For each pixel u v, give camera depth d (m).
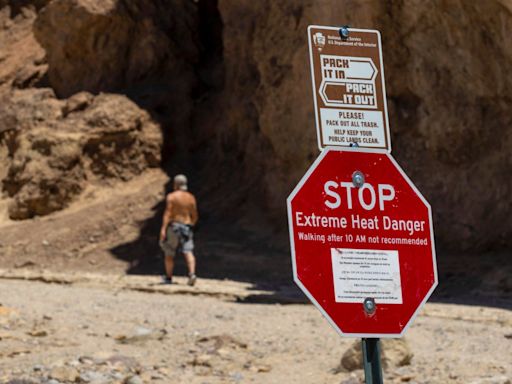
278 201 21.64
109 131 24.97
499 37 16.59
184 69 27.31
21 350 8.43
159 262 20.25
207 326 10.62
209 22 29.39
